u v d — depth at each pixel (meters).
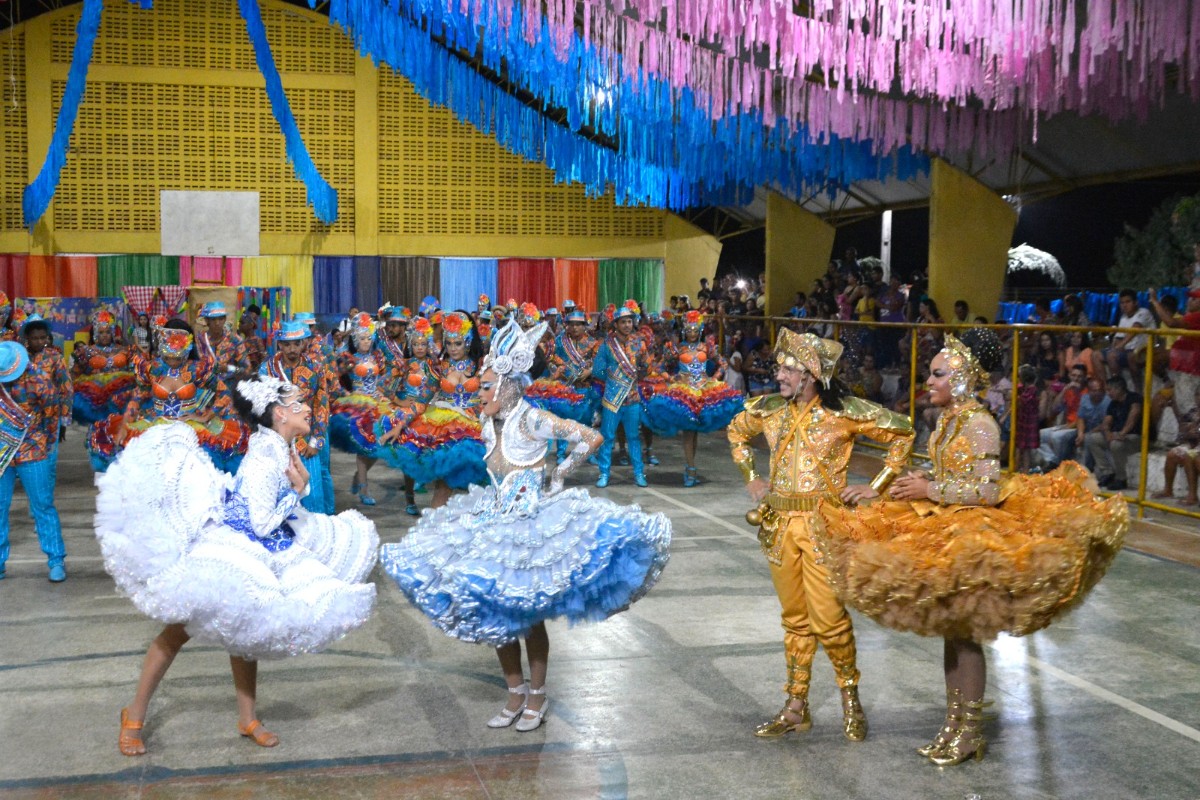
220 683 5.34
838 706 5.09
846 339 13.55
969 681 4.43
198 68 21.11
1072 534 4.13
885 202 18.30
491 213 22.59
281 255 21.77
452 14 9.19
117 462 4.33
